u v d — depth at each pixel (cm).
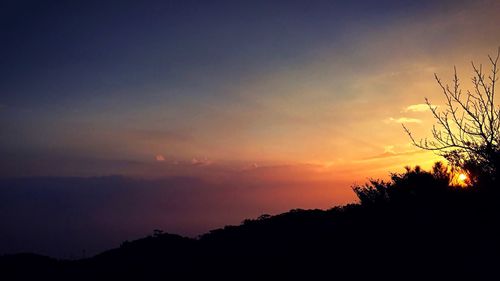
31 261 3206
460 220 1152
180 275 2228
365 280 1190
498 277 925
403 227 1316
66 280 2612
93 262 3006
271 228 2697
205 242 2933
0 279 2761
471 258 1046
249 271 1842
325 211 2777
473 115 814
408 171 1495
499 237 1027
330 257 1524
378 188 1633
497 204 952
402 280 1095
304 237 2070
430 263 1118
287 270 1608
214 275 2014
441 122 842
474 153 833
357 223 1650
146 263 2689
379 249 1344
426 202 1325
